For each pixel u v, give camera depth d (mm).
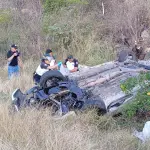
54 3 18219
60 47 16391
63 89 7930
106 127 7148
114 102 7883
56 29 16594
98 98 7684
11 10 18859
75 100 7711
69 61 11562
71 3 18141
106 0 17422
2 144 5367
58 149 5172
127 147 5836
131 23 15391
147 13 15336
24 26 17688
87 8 17953
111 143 5980
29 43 16641
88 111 7438
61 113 7410
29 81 10953
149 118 7508
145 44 14914
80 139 5590
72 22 16781
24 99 7926
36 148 5258
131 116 7383
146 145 5883
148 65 9625
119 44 15711
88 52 15547
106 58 14969
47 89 8016
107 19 16719
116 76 8820
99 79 8680
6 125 5926
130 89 7480
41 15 17766
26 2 18844
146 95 7227
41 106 7520
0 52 17000
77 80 8938
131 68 9312
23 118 6391
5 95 9328
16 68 12461
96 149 5523
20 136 5629
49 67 10680
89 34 16344
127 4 15867
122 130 6859
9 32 17688
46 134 5621
